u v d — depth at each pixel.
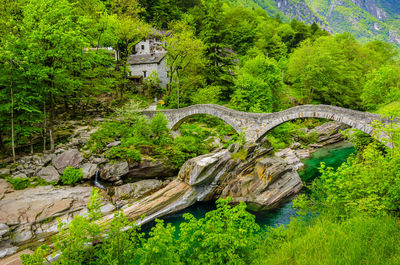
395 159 8.77
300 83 48.00
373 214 8.38
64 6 19.78
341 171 9.91
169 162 23.16
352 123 20.14
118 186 20.53
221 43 40.12
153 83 41.66
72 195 17.70
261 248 8.20
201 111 27.92
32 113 20.33
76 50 22.33
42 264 6.51
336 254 6.35
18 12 22.45
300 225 9.50
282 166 20.89
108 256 6.79
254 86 36.53
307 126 41.44
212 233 7.74
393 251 6.19
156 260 6.76
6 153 20.62
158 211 18.02
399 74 37.56
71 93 27.11
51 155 20.72
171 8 64.56
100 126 26.14
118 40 36.84
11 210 14.98
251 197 19.17
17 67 18.69
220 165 20.45
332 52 47.62
